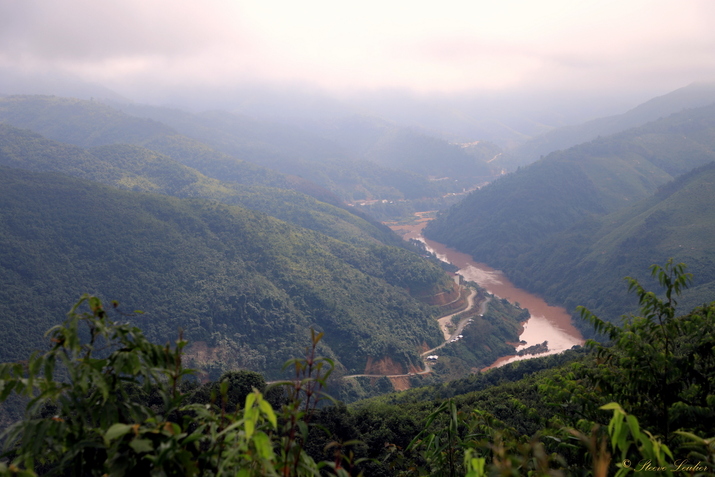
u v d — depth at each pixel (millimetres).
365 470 19984
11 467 3613
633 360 7398
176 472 3943
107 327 4344
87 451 4285
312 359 4426
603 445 4051
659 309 7809
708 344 7219
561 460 5008
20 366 4137
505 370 65500
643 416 7309
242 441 3930
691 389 7184
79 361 4098
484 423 8539
